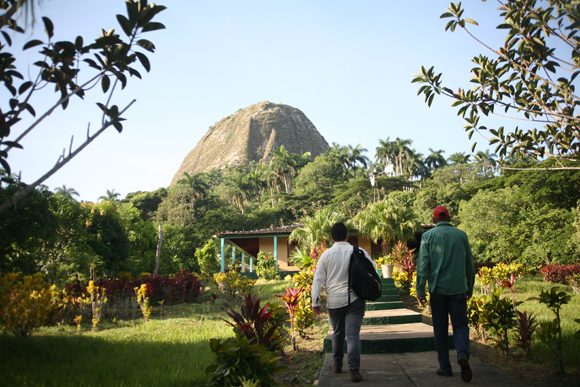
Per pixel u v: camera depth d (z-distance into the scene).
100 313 11.44
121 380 4.80
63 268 17.67
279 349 6.09
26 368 5.41
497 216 32.25
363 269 4.91
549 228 29.16
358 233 25.00
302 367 6.46
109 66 4.19
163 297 16.20
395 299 12.73
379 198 83.00
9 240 9.70
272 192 108.69
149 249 42.34
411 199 71.50
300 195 90.88
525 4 4.31
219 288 18.48
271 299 15.02
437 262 4.78
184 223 72.81
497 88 5.06
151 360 6.07
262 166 122.31
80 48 4.07
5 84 4.09
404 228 21.89
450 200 60.94
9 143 3.38
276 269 25.36
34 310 7.81
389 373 5.02
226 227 75.50
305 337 8.82
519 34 4.57
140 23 4.02
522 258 29.14
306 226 23.36
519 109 4.99
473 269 4.82
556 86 4.61
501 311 6.32
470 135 5.48
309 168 111.00
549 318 9.34
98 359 6.16
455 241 4.80
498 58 4.97
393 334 6.86
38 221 10.29
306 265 17.41
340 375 5.00
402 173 111.44
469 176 75.50
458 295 4.70
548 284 18.61
